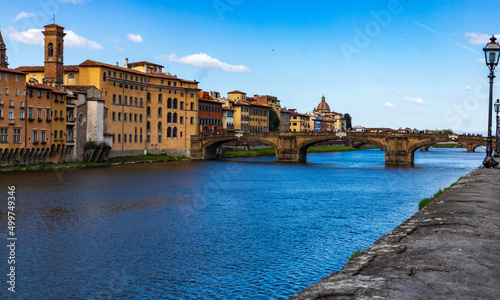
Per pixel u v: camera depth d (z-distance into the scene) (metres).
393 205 61.84
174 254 37.19
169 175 100.69
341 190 78.31
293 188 80.88
